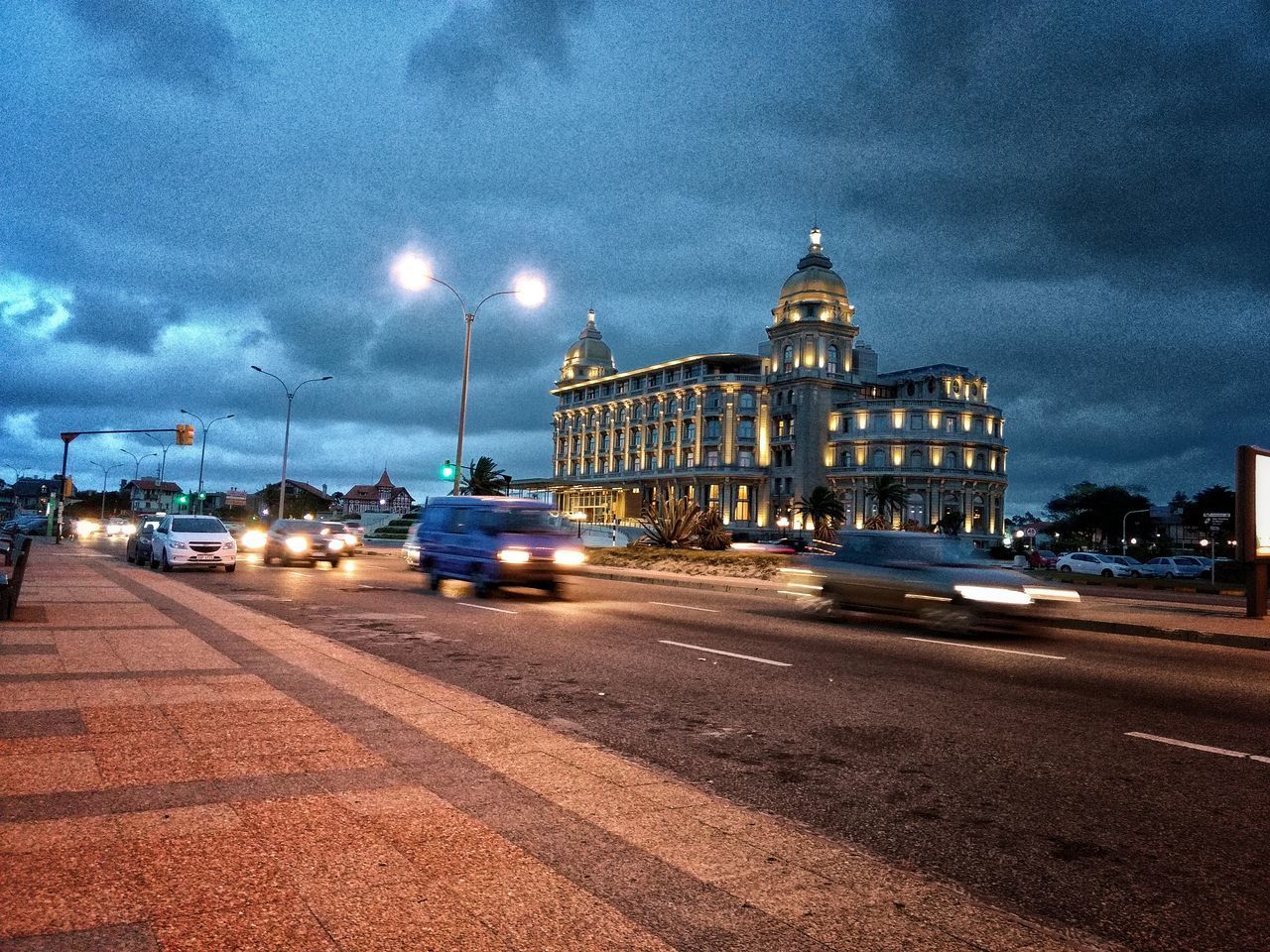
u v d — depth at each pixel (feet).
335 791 14.08
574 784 15.06
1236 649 43.16
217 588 60.75
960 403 302.45
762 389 328.70
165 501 511.81
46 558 90.48
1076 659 35.01
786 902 10.69
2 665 24.91
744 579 79.92
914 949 9.62
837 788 16.51
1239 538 54.90
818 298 320.09
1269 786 17.12
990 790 16.53
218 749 16.42
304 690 22.26
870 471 296.71
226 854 11.30
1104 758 19.10
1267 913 11.30
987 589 40.60
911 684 27.73
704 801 14.57
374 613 46.16
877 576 45.03
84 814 12.67
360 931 9.32
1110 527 359.46
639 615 48.01
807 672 29.55
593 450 389.80
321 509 425.28
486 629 40.01
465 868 11.18
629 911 10.18
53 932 9.03
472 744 17.42
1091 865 12.88
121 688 21.88
